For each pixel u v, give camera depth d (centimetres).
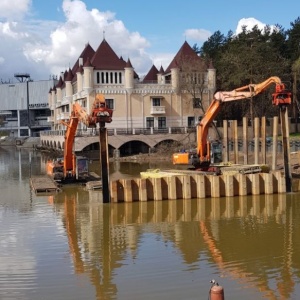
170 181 3297
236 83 7825
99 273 1742
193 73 8444
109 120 3238
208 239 2228
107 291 1565
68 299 1507
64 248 2102
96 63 8175
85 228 2508
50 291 1572
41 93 16362
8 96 16712
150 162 6538
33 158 8100
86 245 2150
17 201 3406
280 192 3500
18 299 1508
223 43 11206
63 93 10738
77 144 7206
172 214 2850
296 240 2180
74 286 1616
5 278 1703
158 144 7650
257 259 1888
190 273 1725
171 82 8588
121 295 1530
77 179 4288
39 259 1934
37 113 16662
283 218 2678
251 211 2898
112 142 7450
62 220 2717
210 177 3378
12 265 1855
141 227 2516
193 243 2156
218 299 1053
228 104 8300
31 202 3353
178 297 1498
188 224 2572
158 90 8462
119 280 1666
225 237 2261
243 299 1479
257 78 7756
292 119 8475
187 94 8600
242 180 3419
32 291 1573
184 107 8600
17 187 4222
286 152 3522
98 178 4494
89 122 3412
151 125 8444
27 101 16512
